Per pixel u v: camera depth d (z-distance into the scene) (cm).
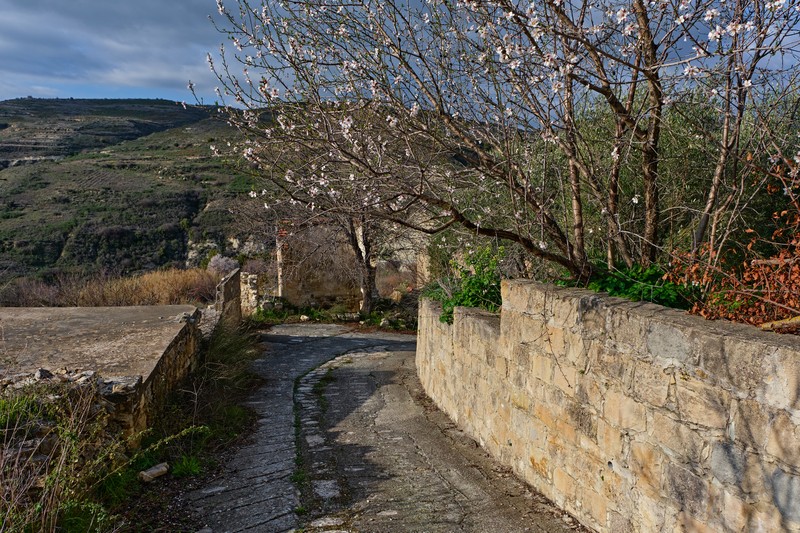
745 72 452
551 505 474
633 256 623
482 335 655
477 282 783
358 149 518
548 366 488
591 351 425
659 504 352
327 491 501
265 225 1933
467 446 661
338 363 1276
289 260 2055
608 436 404
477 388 673
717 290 427
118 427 521
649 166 577
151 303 1719
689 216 721
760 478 283
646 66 507
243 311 2033
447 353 817
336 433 711
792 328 314
